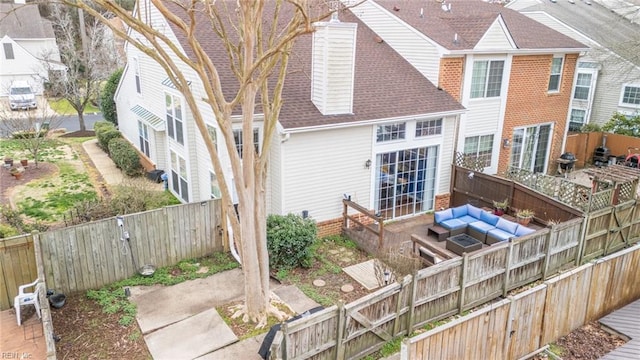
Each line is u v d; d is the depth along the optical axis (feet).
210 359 26.66
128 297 33.50
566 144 74.33
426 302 30.14
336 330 25.23
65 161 74.54
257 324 30.04
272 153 43.16
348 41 42.83
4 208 47.93
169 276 36.70
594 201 42.52
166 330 29.43
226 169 43.04
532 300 25.50
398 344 28.84
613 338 28.45
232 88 42.09
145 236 36.65
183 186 54.13
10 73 132.46
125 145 69.31
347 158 45.85
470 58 54.75
